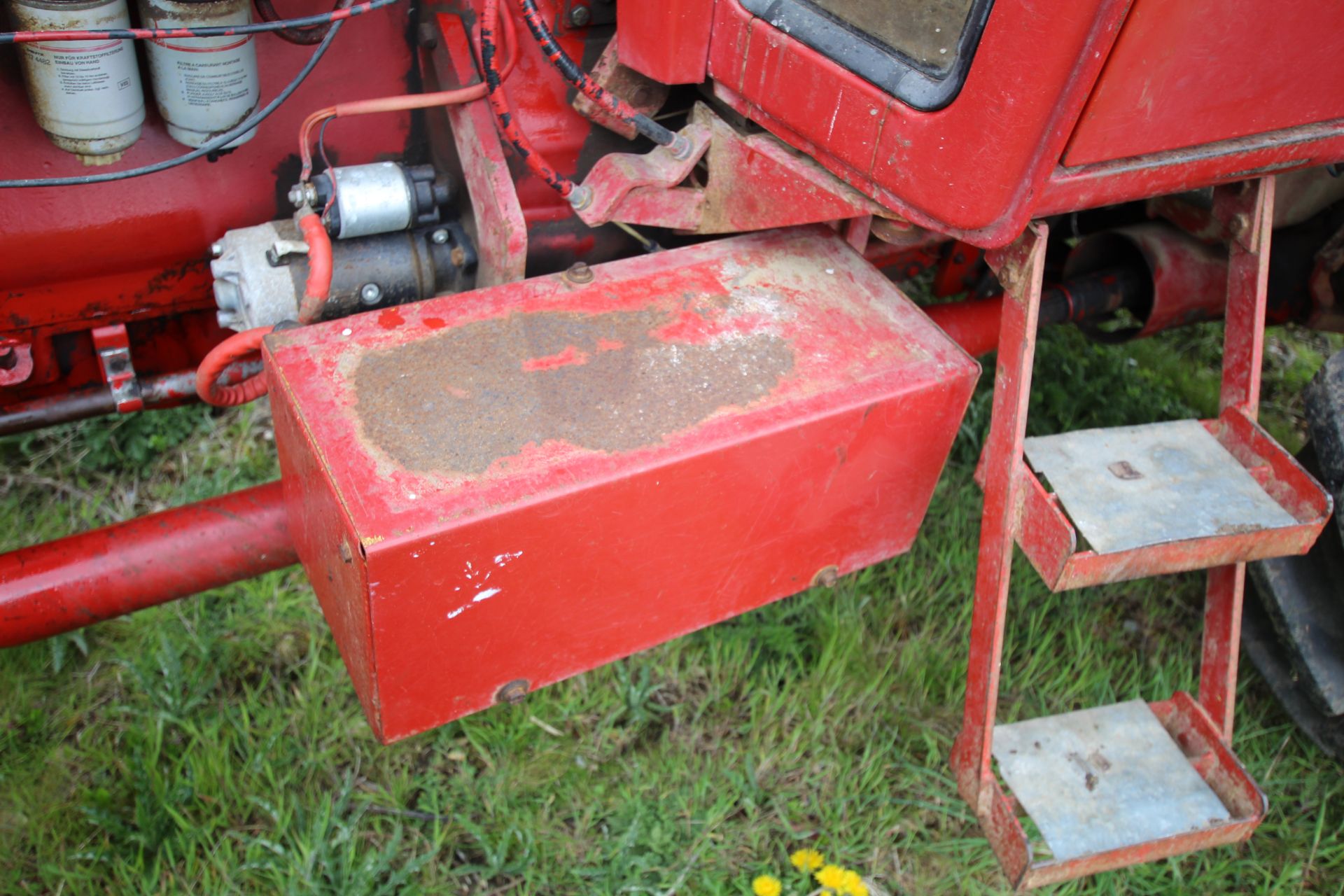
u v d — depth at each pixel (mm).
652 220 1946
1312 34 1539
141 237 1899
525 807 2174
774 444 1621
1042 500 1735
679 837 2150
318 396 1565
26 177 1764
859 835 2195
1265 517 1830
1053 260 3143
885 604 2668
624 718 2377
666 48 1772
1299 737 2492
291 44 1911
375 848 2061
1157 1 1340
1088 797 1915
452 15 1910
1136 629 2734
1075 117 1382
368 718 1655
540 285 1820
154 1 1653
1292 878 2197
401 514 1403
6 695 2289
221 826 2100
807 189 1749
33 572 1773
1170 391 3463
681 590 1744
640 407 1613
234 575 1923
